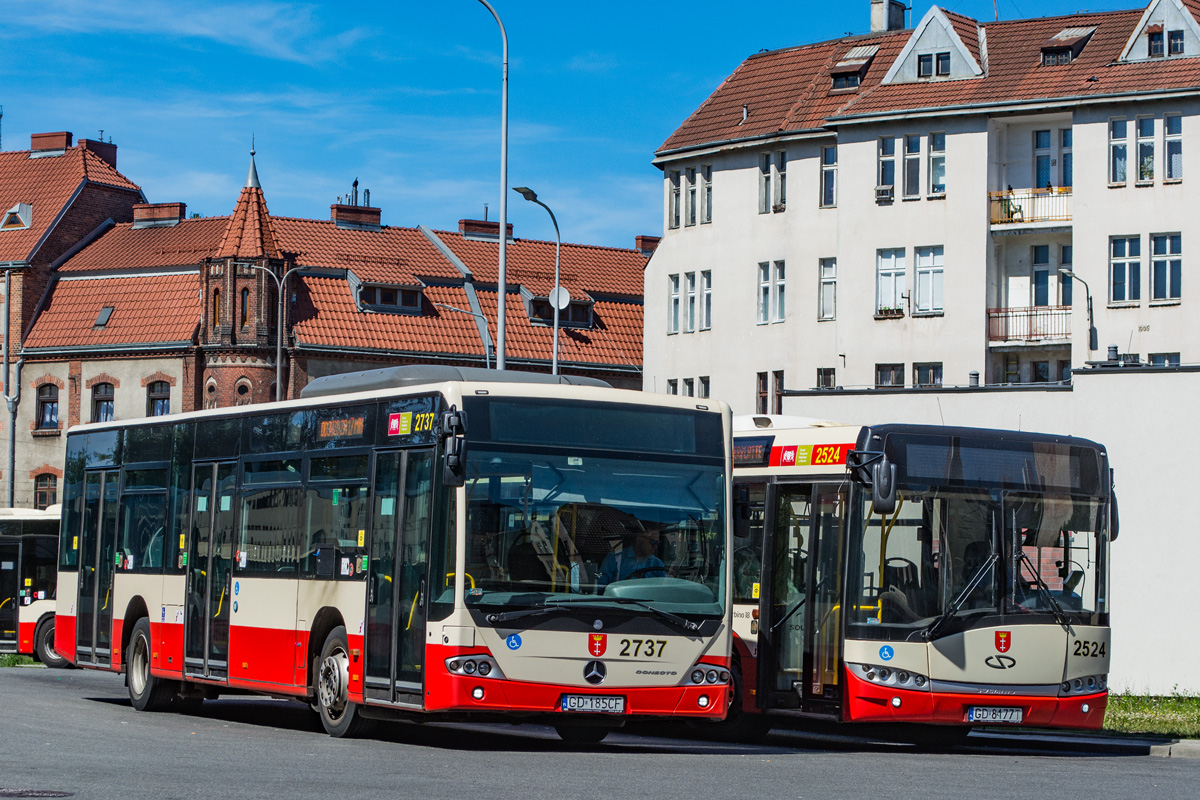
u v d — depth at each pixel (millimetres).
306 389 18375
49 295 71375
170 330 67125
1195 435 26938
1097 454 17594
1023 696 16719
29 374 69812
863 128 52531
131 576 21625
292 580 17656
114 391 68188
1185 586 26859
